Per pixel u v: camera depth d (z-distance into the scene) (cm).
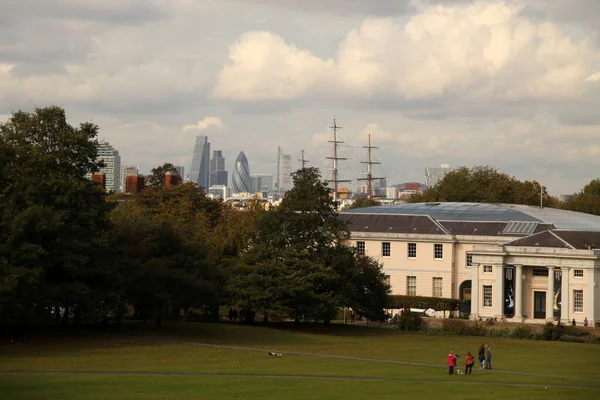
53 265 12375
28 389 8488
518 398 8919
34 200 12288
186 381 9362
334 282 16500
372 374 10512
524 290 19550
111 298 12938
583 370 11631
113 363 10544
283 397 8531
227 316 18738
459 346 14475
